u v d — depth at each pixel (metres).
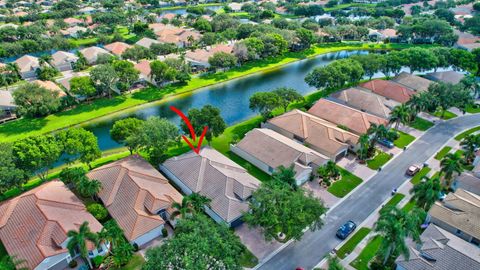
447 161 70.81
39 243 54.38
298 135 89.75
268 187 59.47
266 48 162.12
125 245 52.84
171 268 45.00
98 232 53.09
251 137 86.31
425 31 190.38
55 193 64.81
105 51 160.12
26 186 74.19
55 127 101.12
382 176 79.44
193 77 141.62
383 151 89.62
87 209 62.97
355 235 62.12
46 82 119.88
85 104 114.88
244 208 64.44
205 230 49.41
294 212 54.56
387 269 53.09
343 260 56.84
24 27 183.62
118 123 80.81
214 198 66.31
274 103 95.50
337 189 74.56
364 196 72.62
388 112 104.69
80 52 154.25
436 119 107.75
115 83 121.69
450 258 52.22
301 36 177.00
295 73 153.62
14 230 57.56
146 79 134.75
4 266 45.47
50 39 171.00
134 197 64.31
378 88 122.38
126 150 91.00
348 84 137.12
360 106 109.38
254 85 138.62
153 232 60.44
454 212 62.88
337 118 99.06
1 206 63.06
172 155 85.62
